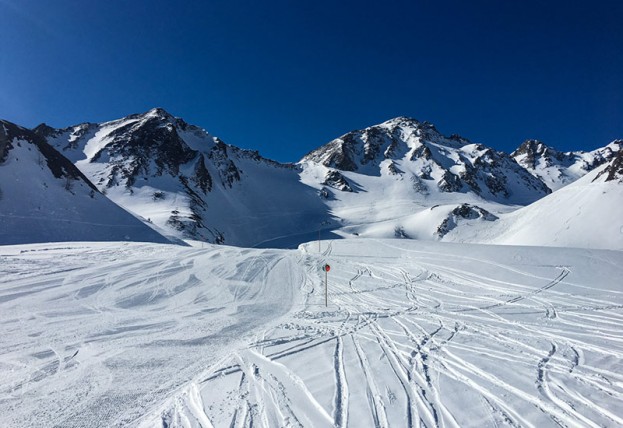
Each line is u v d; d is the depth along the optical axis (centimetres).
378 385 590
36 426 488
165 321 1037
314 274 1941
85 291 1346
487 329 924
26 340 840
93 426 488
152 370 675
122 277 1600
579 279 1465
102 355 754
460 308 1168
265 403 536
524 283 1466
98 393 582
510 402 531
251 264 2134
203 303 1289
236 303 1309
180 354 763
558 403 528
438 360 702
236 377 632
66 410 529
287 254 2617
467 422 478
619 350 757
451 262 1970
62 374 657
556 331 898
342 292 1509
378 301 1318
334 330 934
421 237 8712
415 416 493
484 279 1588
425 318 1050
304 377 628
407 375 630
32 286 1372
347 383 600
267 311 1202
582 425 469
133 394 578
